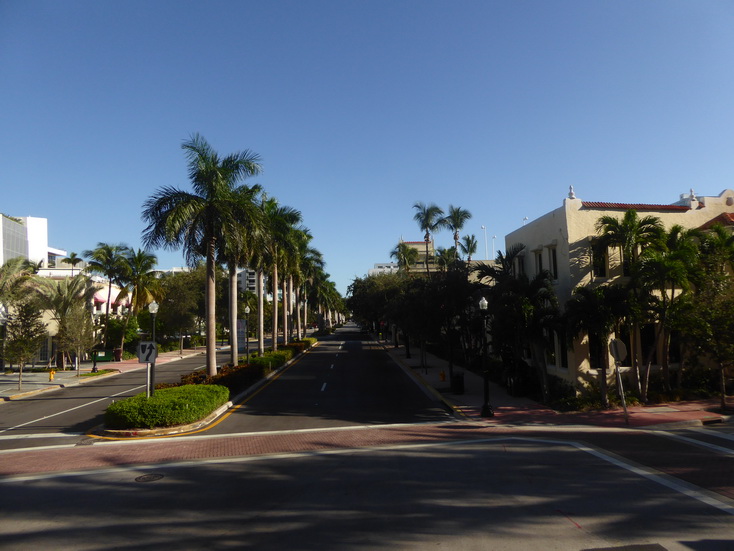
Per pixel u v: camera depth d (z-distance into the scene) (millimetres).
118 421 14461
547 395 18359
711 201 21172
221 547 6480
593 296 16453
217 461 11211
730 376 19609
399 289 40844
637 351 18953
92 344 31203
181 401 14836
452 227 47188
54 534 7105
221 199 21984
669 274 16328
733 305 15766
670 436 13297
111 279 45219
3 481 10023
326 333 94062
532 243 22438
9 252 66000
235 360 26734
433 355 41531
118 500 8578
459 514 7516
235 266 26656
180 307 48719
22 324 24844
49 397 23250
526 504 7910
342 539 6648
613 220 17797
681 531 6727
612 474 9617
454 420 16109
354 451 12016
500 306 17609
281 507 7996
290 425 15375
